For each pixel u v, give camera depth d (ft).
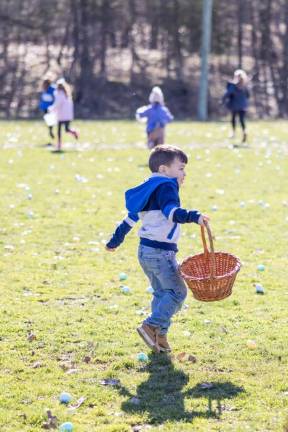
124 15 250.78
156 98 113.60
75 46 242.99
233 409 33.35
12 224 71.36
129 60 254.27
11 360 38.88
